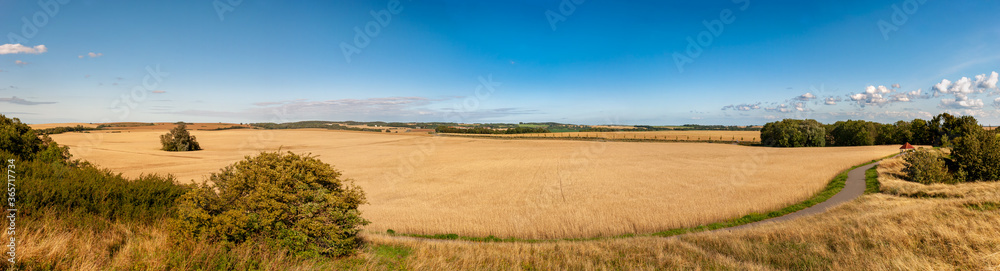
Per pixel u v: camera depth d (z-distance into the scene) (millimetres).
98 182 9867
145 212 9797
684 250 11281
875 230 11234
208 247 6980
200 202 7770
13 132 17953
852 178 34188
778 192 27250
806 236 11961
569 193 30891
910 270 7875
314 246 8297
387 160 61656
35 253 5504
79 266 5637
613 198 28156
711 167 48594
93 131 104562
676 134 131625
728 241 12312
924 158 29062
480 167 51094
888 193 24734
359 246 10594
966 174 27906
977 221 10672
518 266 9203
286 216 8102
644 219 19766
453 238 17438
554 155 68250
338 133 126375
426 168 50719
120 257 6113
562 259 10352
